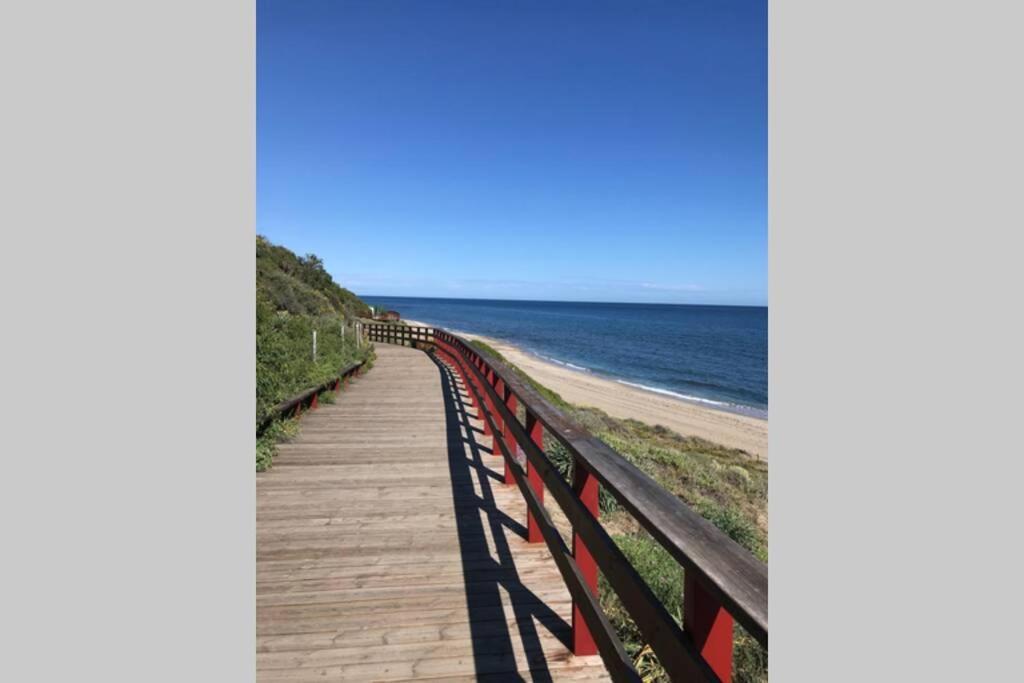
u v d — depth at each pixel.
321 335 12.16
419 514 3.98
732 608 1.01
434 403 8.95
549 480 2.74
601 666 2.26
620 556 1.73
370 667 2.24
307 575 3.03
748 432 19.50
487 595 2.82
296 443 6.13
